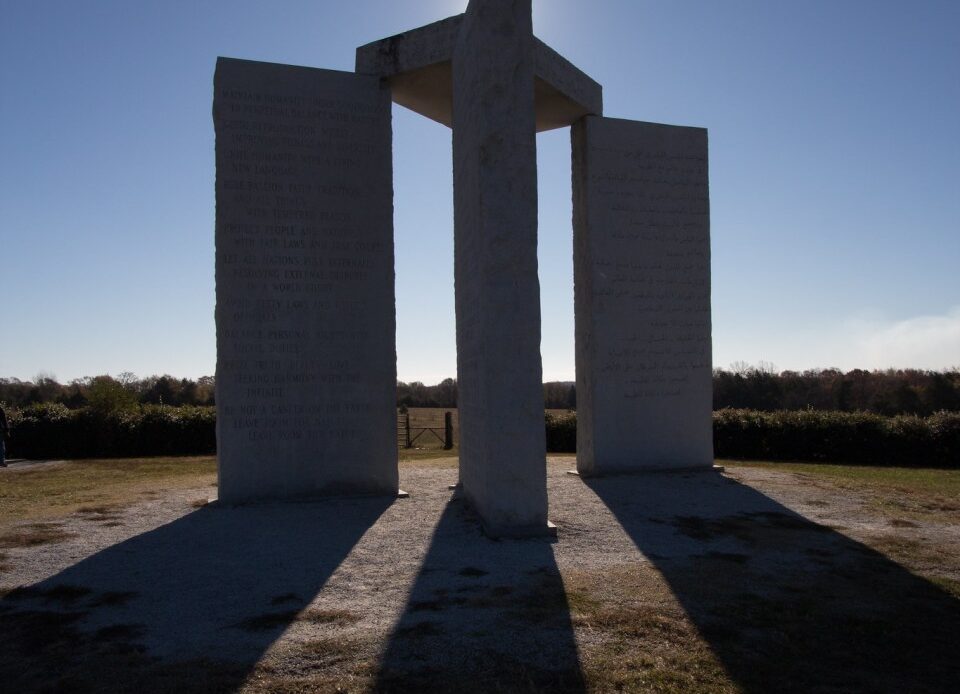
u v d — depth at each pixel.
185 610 5.20
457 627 4.78
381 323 10.10
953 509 9.04
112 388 18.28
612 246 11.68
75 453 17.42
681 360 12.01
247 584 5.85
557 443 17.47
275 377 9.58
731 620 4.89
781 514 8.63
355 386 9.92
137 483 11.64
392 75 10.31
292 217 9.78
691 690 3.84
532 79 7.69
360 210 10.10
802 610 5.11
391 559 6.60
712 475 11.66
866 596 5.45
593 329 11.51
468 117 8.48
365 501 9.52
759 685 3.90
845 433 15.76
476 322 8.12
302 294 9.77
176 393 39.62
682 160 12.18
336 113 10.09
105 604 5.34
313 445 9.70
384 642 4.52
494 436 7.42
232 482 9.33
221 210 9.47
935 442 15.25
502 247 7.50
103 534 7.65
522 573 6.09
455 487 10.51
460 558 6.61
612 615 4.97
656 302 11.91
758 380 34.66
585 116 11.79
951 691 3.85
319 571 6.21
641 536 7.48
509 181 7.55
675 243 12.07
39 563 6.48
